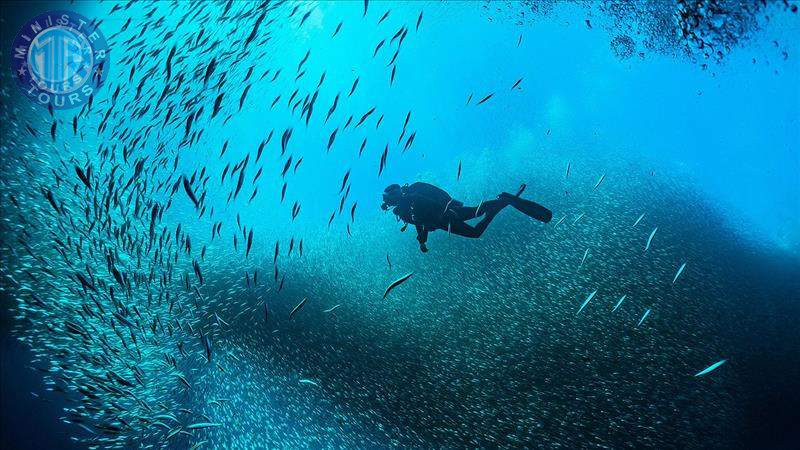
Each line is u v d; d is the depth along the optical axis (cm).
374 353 562
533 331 500
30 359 636
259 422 500
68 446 532
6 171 688
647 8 518
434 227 427
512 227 659
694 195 581
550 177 716
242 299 701
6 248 620
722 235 526
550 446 384
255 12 600
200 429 496
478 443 411
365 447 448
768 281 455
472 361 499
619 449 359
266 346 609
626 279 511
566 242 592
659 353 420
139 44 654
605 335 460
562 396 421
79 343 524
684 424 356
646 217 582
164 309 576
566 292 527
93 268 567
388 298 641
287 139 304
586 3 693
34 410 582
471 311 563
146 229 567
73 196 640
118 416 478
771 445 318
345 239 799
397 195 427
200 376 565
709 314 439
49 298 553
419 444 432
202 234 839
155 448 479
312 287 711
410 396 487
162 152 559
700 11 457
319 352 584
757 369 373
